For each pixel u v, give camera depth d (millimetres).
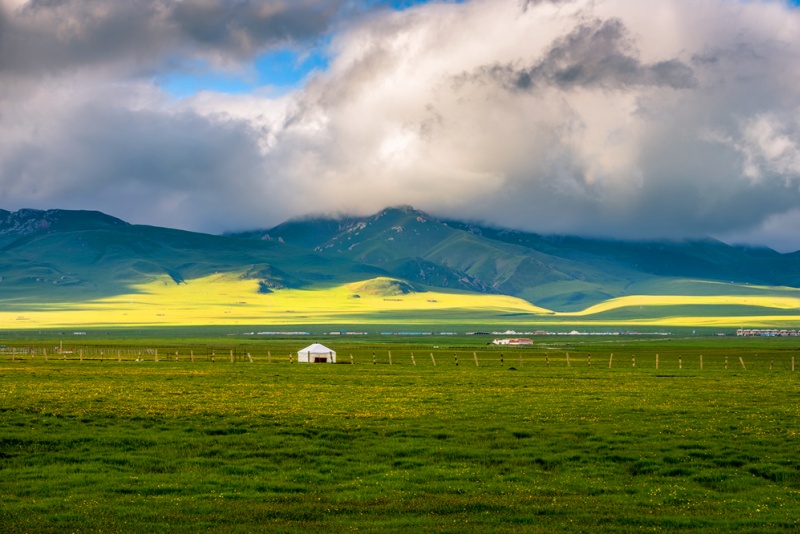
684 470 38344
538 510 30984
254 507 31172
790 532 27953
